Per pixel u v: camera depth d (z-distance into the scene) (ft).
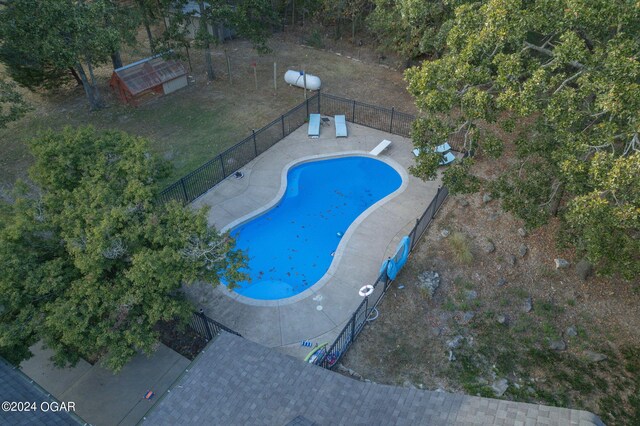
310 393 38.14
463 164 55.47
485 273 59.77
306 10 127.54
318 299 58.03
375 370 49.24
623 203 44.19
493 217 67.26
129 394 46.91
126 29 90.58
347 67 113.39
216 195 74.38
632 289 56.03
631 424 44.01
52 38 73.46
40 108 95.45
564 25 46.78
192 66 112.78
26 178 75.92
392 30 104.68
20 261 42.29
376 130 90.27
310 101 98.94
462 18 52.75
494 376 48.34
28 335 43.01
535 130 53.42
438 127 53.57
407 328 53.62
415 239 64.18
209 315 55.93
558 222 64.34
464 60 50.26
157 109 95.91
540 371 48.83
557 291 57.11
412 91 54.80
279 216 72.54
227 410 36.91
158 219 47.50
